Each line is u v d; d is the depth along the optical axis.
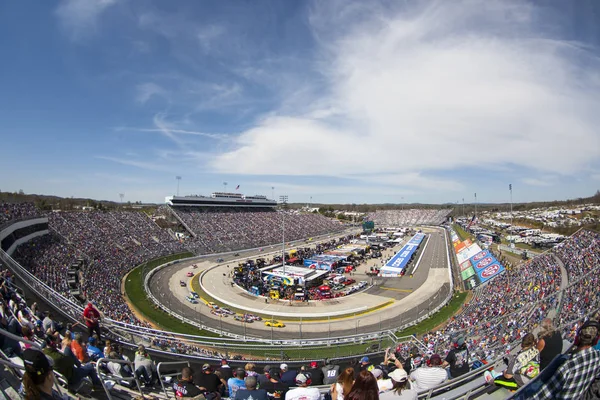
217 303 47.56
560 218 138.75
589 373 4.59
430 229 159.75
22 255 42.97
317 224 137.50
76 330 17.66
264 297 50.34
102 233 70.81
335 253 81.38
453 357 13.34
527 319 21.52
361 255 81.88
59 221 66.69
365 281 58.53
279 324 38.59
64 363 7.87
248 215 121.62
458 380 8.84
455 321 35.00
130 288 50.81
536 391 4.81
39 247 49.81
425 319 39.72
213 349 29.42
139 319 37.66
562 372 4.74
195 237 90.06
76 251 55.88
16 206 54.69
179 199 106.19
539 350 6.90
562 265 38.88
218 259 76.69
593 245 40.78
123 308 39.31
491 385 7.96
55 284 36.59
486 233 110.12
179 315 41.38
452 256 83.31
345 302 47.88
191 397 8.33
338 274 62.78
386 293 52.38
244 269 64.81
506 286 41.06
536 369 7.21
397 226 180.00
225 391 9.72
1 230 39.09
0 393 6.20
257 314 43.22
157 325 36.78
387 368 10.75
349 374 5.77
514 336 19.19
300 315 42.12
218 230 98.75
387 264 69.94
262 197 149.00
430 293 51.47
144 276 58.62
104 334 18.89
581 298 20.67
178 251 78.56
